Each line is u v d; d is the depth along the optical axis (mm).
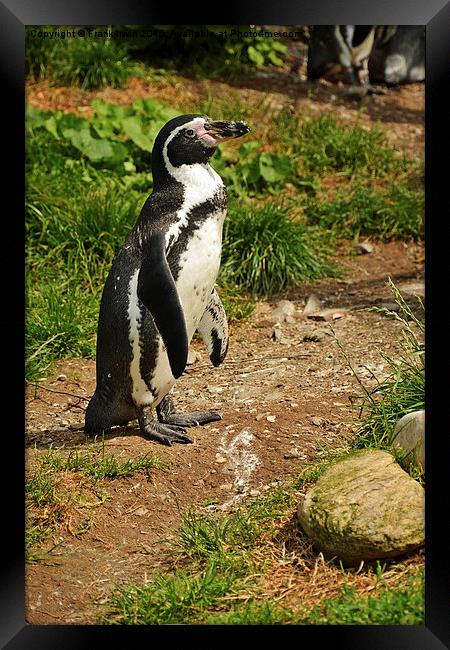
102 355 7699
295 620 5574
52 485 7070
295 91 17500
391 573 5883
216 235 7406
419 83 18828
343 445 7492
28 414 8891
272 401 8578
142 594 6031
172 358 7082
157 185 7445
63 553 6598
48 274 11500
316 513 6168
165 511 6992
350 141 15156
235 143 15094
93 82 16609
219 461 7484
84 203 12141
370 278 12320
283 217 12391
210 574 6074
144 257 7203
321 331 10523
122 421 8000
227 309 11062
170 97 16594
